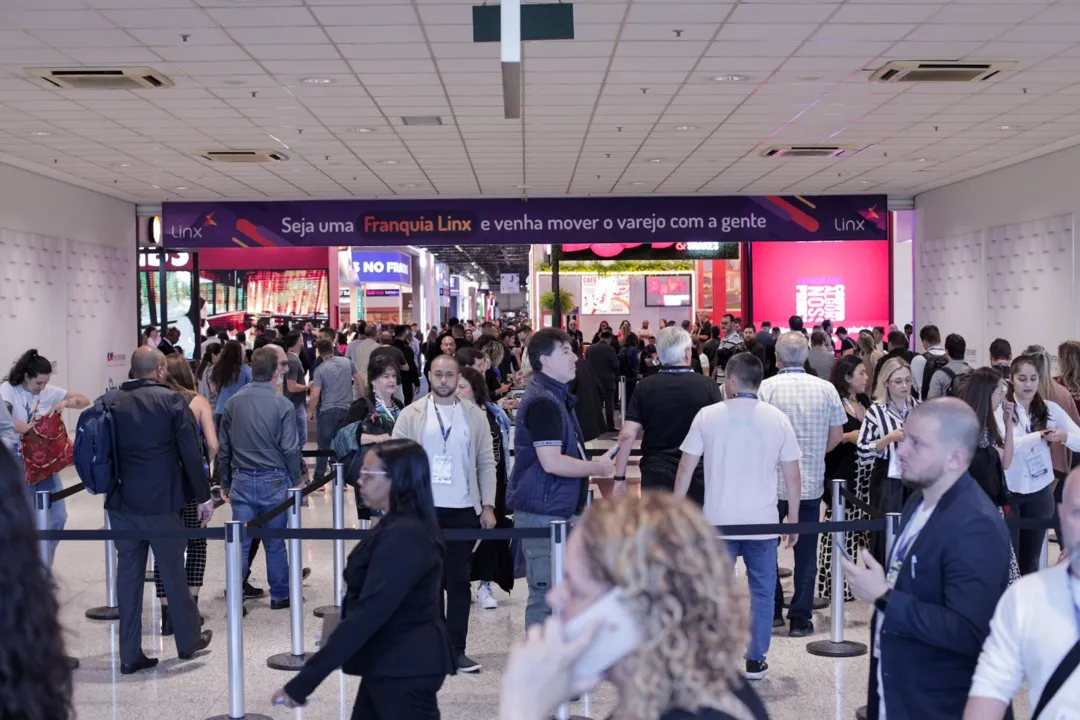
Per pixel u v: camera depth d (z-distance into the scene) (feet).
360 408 21.06
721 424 16.71
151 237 60.70
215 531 16.37
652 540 4.63
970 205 53.62
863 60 30.14
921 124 39.47
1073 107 36.63
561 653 4.49
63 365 51.03
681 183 54.24
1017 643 7.73
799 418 19.95
